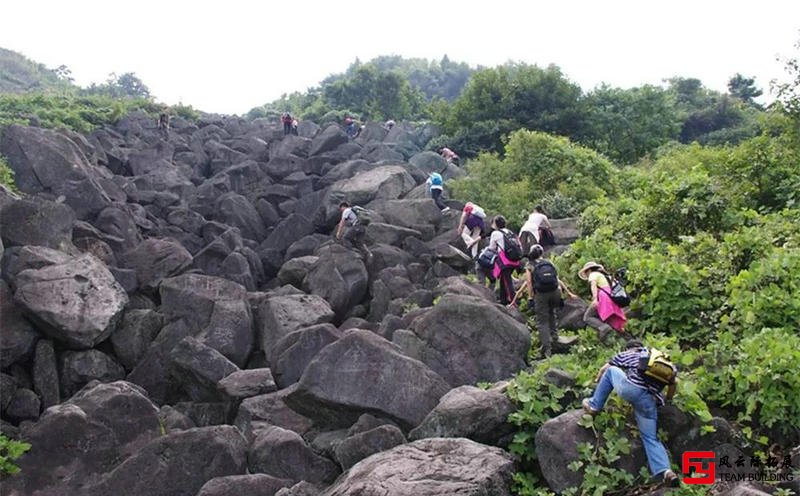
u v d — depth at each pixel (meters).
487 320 8.98
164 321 11.98
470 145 26.75
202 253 15.20
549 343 9.17
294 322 11.80
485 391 7.33
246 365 11.79
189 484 7.60
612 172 18.92
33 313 10.63
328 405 8.23
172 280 12.39
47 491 7.59
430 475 6.12
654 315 9.65
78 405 8.27
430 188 18.09
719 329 8.98
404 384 8.02
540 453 6.55
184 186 21.05
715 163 14.88
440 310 9.19
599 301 8.91
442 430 7.09
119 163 22.45
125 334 11.66
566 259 11.95
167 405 10.60
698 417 6.71
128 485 7.57
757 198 13.83
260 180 22.17
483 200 17.95
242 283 14.52
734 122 39.91
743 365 7.20
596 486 6.16
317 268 13.82
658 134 28.66
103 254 14.02
